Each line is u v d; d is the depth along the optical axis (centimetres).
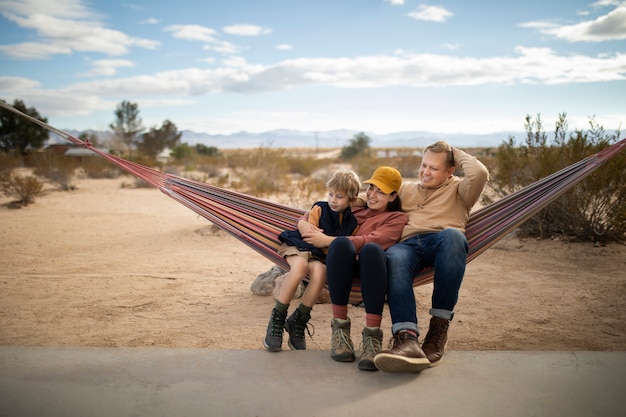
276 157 1923
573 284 589
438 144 369
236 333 450
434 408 258
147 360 313
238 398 269
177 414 254
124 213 1212
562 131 830
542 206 355
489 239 364
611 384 283
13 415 251
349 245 318
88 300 551
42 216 1155
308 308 344
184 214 1198
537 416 251
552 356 318
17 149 3281
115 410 256
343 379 290
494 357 318
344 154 5212
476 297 552
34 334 446
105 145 3669
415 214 368
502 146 901
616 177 733
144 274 661
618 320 471
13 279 633
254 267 704
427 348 309
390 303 311
